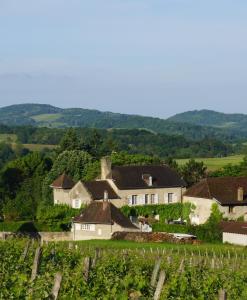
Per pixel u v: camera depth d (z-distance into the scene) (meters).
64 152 127.94
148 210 100.62
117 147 164.62
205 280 37.59
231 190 98.19
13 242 49.66
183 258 46.78
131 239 81.94
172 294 33.34
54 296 26.58
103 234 86.56
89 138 168.50
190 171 132.38
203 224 90.69
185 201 102.12
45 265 39.44
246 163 127.44
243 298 36.59
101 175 104.25
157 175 103.25
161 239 80.50
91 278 34.22
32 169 133.00
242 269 46.94
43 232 89.19
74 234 89.25
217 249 71.31
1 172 131.50
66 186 106.25
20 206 123.69
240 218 96.69
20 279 30.16
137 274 38.16
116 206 98.75
